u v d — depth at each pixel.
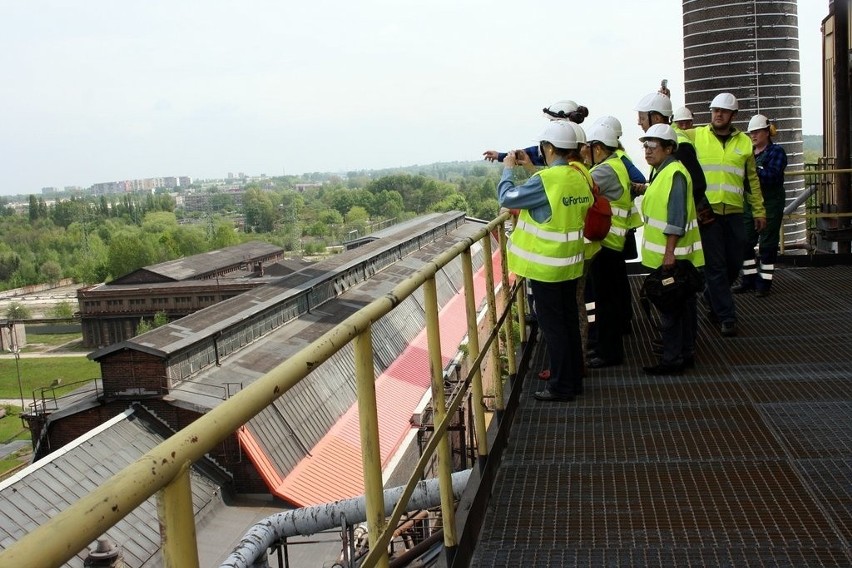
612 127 7.09
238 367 35.47
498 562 3.81
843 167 12.40
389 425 34.41
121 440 29.77
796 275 10.86
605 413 5.76
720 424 5.38
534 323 8.04
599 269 6.93
